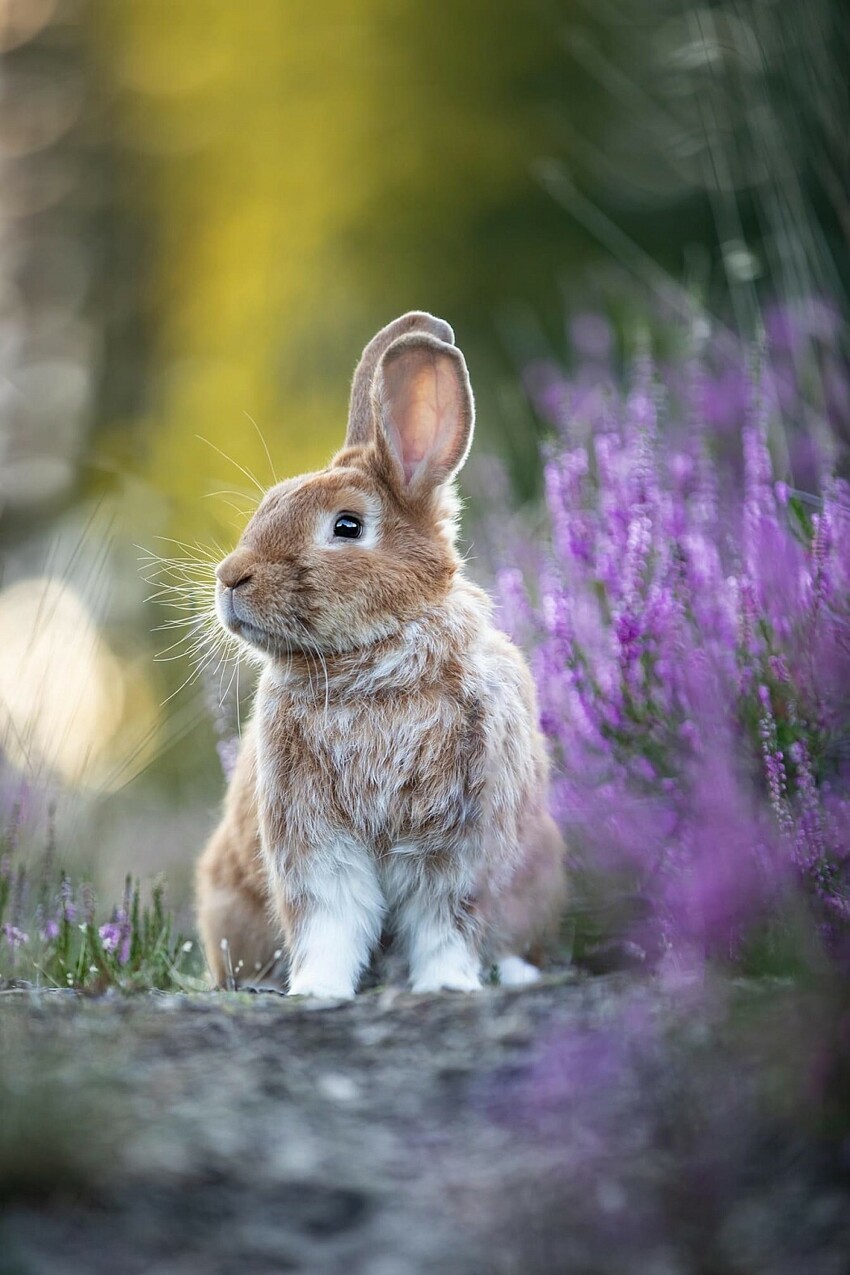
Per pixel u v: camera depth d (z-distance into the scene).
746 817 5.97
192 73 24.03
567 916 7.23
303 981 6.25
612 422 8.58
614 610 7.22
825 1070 4.30
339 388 21.00
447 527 6.84
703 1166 4.07
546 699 7.41
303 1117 4.47
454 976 6.30
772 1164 4.18
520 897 6.68
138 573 13.76
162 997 5.95
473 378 19.53
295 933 6.48
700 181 15.71
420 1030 5.18
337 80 22.50
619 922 6.86
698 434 8.24
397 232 21.31
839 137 9.62
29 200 25.31
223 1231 3.85
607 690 7.15
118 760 10.30
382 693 6.47
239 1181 4.07
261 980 7.21
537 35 21.00
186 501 14.79
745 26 10.02
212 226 23.28
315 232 22.03
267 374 21.67
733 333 10.91
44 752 8.86
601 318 13.77
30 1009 5.53
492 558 9.68
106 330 24.14
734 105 10.90
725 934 5.75
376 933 6.55
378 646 6.49
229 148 23.45
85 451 21.84
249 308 22.47
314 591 6.41
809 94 9.82
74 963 6.85
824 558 6.42
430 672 6.46
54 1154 3.96
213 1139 4.27
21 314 25.02
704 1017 4.92
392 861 6.46
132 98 24.61
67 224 25.16
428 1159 4.24
